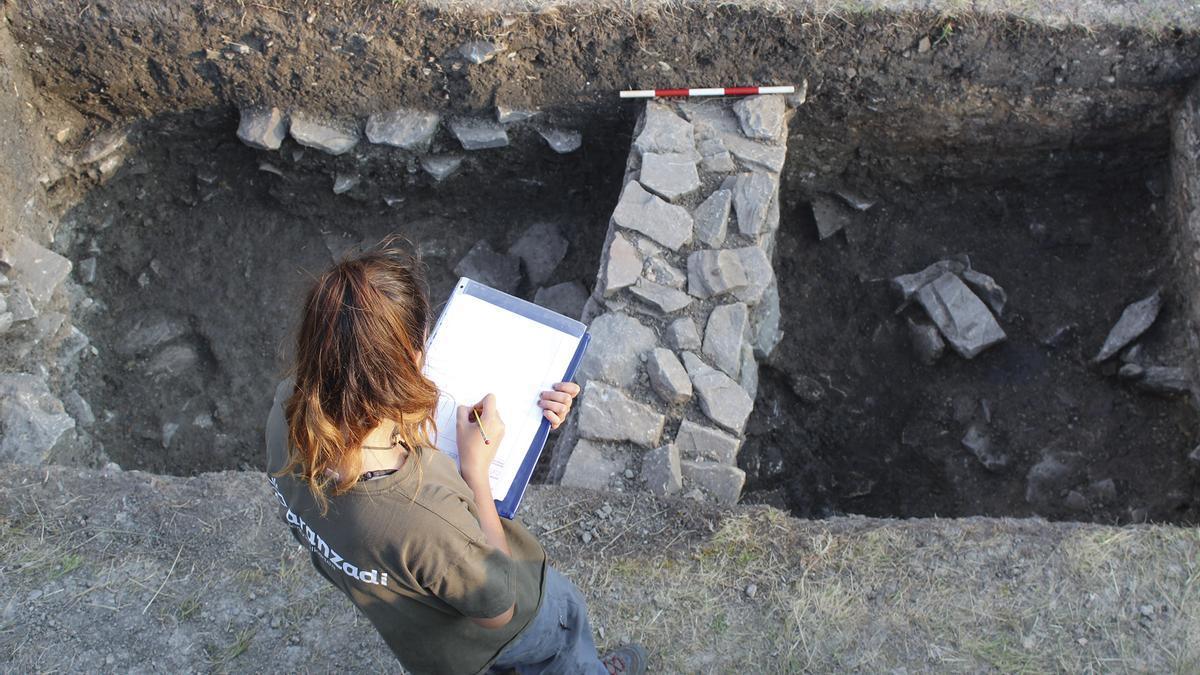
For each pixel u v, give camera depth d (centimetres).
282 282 491
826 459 458
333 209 499
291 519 164
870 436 458
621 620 298
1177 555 304
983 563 305
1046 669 285
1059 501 429
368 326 141
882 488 449
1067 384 452
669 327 385
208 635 294
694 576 306
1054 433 442
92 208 481
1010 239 483
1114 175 472
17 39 429
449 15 422
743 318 385
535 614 176
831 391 466
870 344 475
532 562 181
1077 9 418
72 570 305
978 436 446
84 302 468
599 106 450
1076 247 475
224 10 424
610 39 427
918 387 462
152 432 458
